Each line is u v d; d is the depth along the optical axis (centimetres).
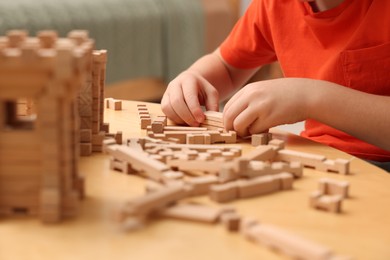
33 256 49
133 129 94
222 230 55
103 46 241
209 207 61
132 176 71
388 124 94
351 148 112
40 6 226
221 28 290
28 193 57
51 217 56
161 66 266
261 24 135
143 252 50
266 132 93
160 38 263
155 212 58
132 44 252
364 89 114
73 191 59
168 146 81
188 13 273
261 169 69
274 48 134
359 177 75
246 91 95
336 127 95
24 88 55
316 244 52
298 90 94
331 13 115
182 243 52
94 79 79
